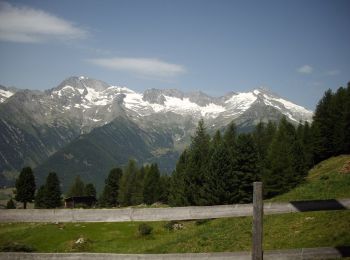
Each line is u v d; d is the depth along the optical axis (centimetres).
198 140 11244
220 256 1129
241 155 8625
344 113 12450
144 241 6006
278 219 4012
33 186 17138
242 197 8231
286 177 9169
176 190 10338
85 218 1066
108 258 1082
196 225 5991
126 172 18075
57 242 6372
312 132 13162
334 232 3041
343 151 12769
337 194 4850
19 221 1031
